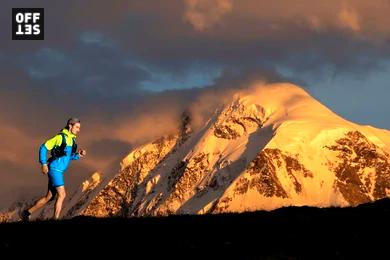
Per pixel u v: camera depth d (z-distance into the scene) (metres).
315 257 54.66
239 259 53.78
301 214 65.88
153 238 58.53
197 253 55.06
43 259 54.94
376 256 54.91
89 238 58.97
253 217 65.12
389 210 64.44
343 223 61.41
